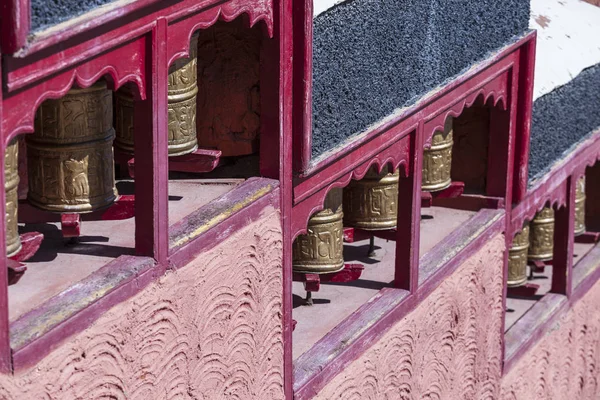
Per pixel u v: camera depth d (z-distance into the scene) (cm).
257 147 516
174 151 462
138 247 401
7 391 330
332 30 490
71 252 415
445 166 669
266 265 471
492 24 658
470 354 684
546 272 932
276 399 487
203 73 512
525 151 713
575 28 829
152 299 397
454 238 665
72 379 357
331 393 527
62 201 417
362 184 597
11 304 364
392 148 561
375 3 524
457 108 625
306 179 492
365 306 576
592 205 960
